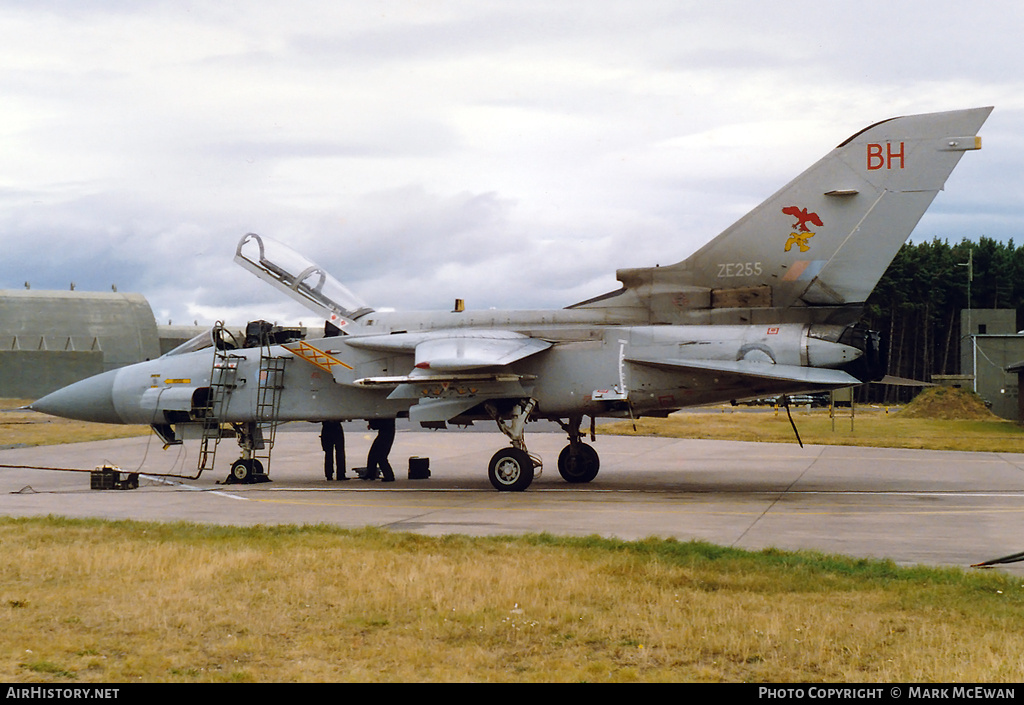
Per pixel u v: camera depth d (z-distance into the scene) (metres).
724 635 6.77
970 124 14.64
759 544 10.81
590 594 8.00
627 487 17.38
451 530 11.98
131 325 61.25
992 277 90.75
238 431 19.48
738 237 16.02
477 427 40.50
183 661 6.32
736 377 16.02
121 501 15.50
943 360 89.81
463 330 17.45
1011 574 8.93
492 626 7.04
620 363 16.41
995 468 20.27
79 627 7.11
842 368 15.16
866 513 13.46
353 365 18.06
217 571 8.87
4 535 11.05
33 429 38.12
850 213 15.28
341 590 8.20
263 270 18.97
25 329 58.38
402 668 6.18
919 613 7.43
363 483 18.78
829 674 6.03
